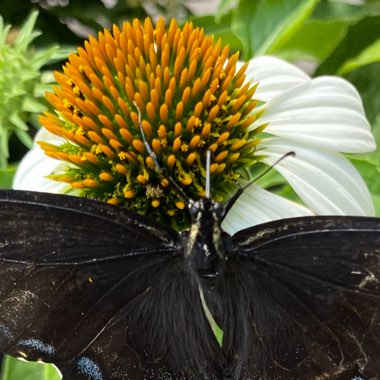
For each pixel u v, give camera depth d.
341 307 0.10
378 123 0.16
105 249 0.11
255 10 0.17
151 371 0.11
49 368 0.13
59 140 0.14
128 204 0.13
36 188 0.13
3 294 0.10
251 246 0.11
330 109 0.13
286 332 0.11
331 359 0.10
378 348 0.10
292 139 0.13
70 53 0.14
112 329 0.11
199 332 0.11
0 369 0.14
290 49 0.19
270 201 0.13
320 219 0.11
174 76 0.13
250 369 0.11
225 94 0.13
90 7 0.19
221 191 0.13
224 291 0.11
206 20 0.19
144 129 0.13
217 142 0.13
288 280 0.11
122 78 0.13
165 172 0.13
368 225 0.10
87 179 0.13
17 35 0.17
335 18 0.19
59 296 0.10
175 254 0.11
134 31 0.13
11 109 0.15
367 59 0.16
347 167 0.13
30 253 0.10
